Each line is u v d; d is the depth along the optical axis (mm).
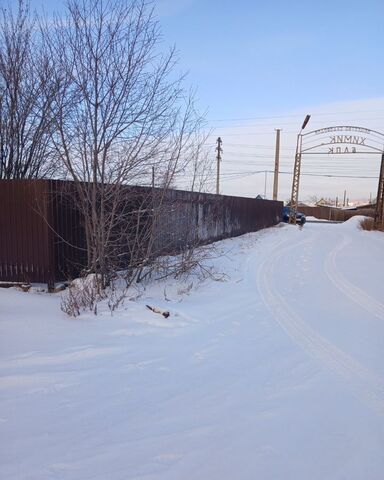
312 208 74438
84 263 8461
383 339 5621
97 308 6570
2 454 2906
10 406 3572
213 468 2820
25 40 10391
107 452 2967
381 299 8047
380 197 34594
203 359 4812
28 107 10344
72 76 7086
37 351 4789
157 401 3768
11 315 6105
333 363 4746
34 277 7746
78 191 7449
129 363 4602
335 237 24109
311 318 6613
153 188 8016
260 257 13883
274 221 33031
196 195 11930
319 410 3664
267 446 3100
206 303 7379
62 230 7855
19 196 7684
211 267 9961
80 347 4977
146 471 2768
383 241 22766
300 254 15219
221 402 3781
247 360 4812
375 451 3068
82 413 3504
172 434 3230
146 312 6383
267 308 7203
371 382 4262
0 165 10633
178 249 9547
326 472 2814
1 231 7816
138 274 8211
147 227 8141
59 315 6301
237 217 21656
